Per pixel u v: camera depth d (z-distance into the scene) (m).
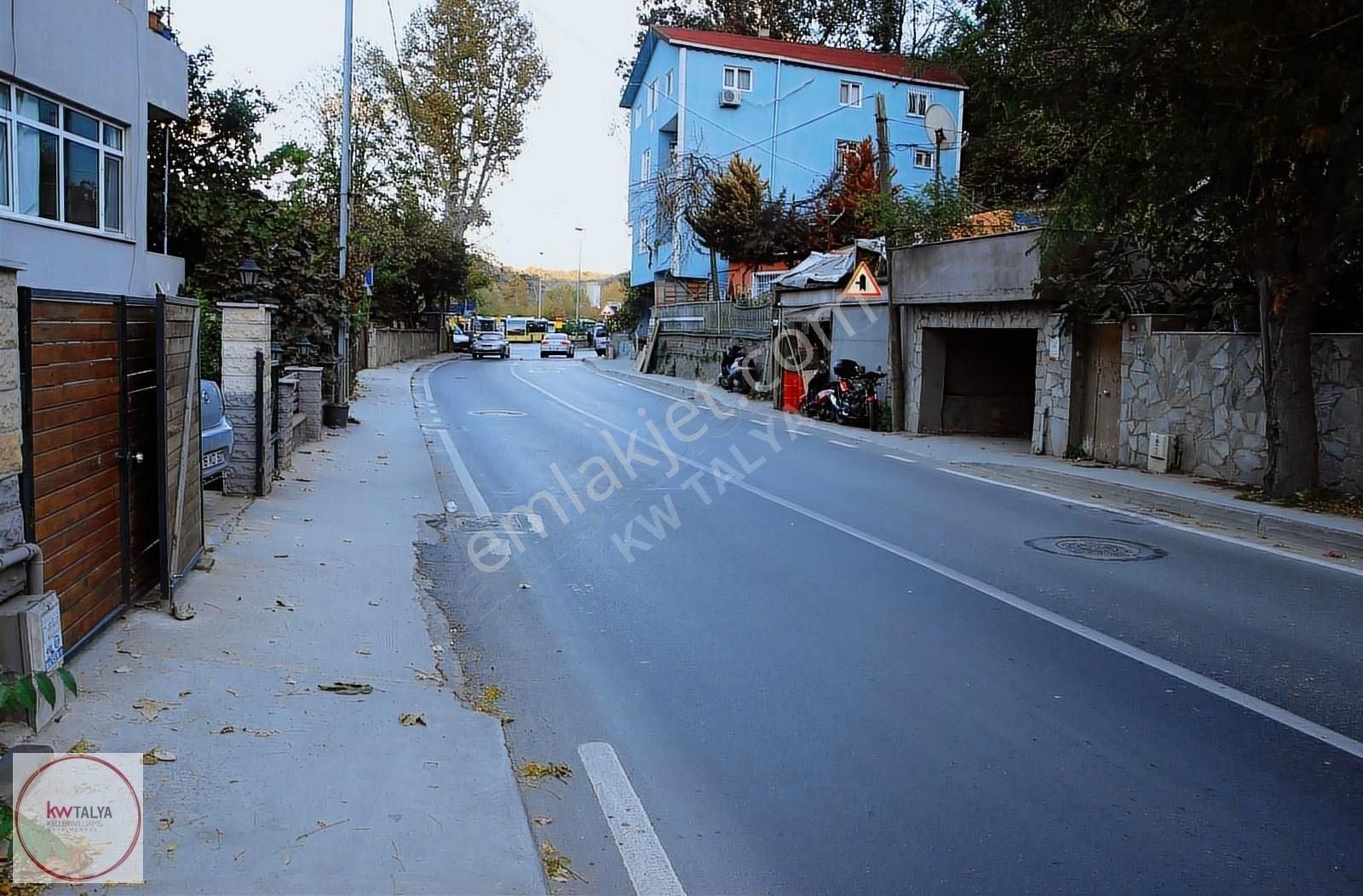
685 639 7.05
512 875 3.85
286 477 12.99
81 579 5.74
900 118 43.22
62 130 16.00
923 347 21.02
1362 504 11.73
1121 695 5.99
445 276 54.28
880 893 3.88
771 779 4.84
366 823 4.18
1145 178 12.48
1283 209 11.77
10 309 4.64
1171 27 10.54
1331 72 9.57
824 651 6.79
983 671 6.39
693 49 41.88
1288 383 12.21
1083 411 17.05
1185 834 4.34
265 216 23.45
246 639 6.37
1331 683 6.24
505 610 7.74
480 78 51.44
